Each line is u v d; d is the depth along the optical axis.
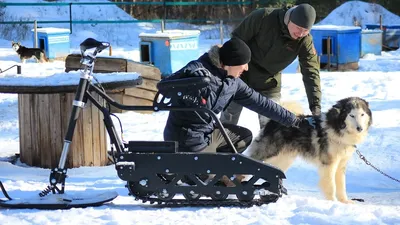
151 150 5.46
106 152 9.27
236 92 5.77
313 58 7.37
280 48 7.24
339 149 7.05
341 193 7.32
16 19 34.94
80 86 5.52
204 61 5.77
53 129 8.90
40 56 23.80
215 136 5.98
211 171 5.44
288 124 5.99
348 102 6.96
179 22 41.91
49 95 8.87
